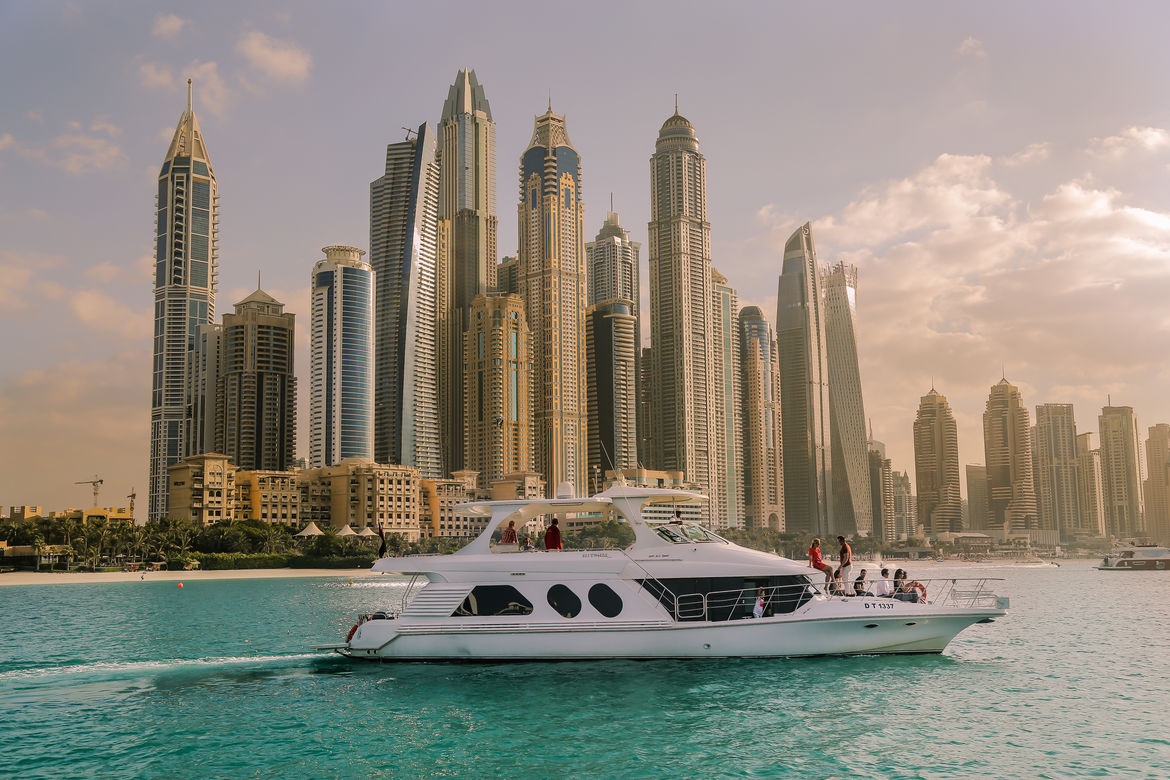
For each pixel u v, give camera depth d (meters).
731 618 27.00
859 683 24.83
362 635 27.44
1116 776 17.45
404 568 27.69
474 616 26.91
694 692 23.59
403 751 18.84
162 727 20.91
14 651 37.53
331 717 21.62
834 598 27.70
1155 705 24.14
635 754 18.55
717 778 17.12
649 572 27.11
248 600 80.62
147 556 160.75
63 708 22.94
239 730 20.56
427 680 25.27
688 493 28.86
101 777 17.34
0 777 17.38
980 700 23.62
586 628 26.50
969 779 17.20
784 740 19.53
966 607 27.81
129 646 39.25
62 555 154.25
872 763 18.08
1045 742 19.83
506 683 24.75
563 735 19.89
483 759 18.28
